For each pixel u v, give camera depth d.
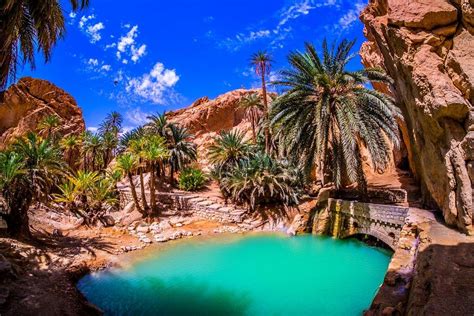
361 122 14.96
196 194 27.22
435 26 10.24
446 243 7.77
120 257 14.44
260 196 20.78
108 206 26.23
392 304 6.42
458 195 8.74
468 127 8.70
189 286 11.30
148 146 22.88
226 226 19.91
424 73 9.91
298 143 17.05
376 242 14.80
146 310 9.62
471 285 5.46
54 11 8.66
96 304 10.09
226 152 27.69
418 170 16.31
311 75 16.36
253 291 10.70
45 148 16.22
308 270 12.37
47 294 9.35
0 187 14.01
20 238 14.32
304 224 17.80
